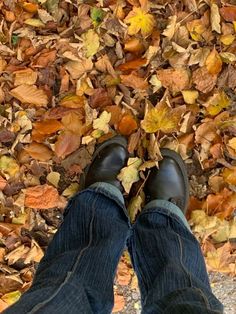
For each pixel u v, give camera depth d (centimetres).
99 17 86
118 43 86
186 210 88
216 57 86
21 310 61
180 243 78
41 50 87
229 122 86
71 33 87
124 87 86
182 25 86
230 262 88
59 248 78
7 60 87
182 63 85
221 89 87
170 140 87
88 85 87
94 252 74
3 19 86
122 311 90
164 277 70
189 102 86
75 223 80
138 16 85
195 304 62
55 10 87
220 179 87
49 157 87
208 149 87
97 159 87
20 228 88
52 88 88
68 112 87
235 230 87
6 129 86
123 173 86
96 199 83
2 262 88
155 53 86
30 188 87
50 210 89
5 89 87
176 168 86
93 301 69
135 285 89
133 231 83
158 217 82
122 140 87
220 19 86
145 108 86
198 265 77
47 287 66
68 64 87
